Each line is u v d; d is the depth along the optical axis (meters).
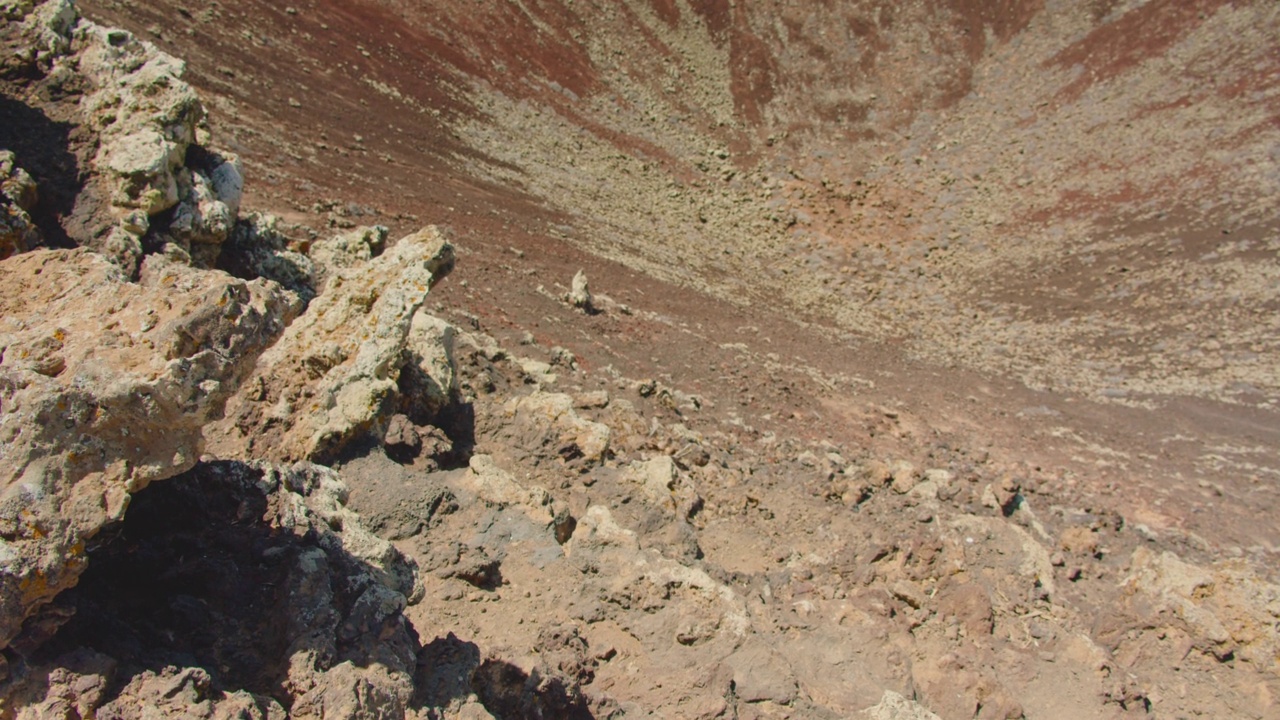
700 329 25.31
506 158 35.88
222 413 4.64
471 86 40.53
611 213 35.03
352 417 9.36
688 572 8.58
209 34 30.47
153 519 5.55
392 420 9.96
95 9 26.95
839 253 38.09
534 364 15.83
